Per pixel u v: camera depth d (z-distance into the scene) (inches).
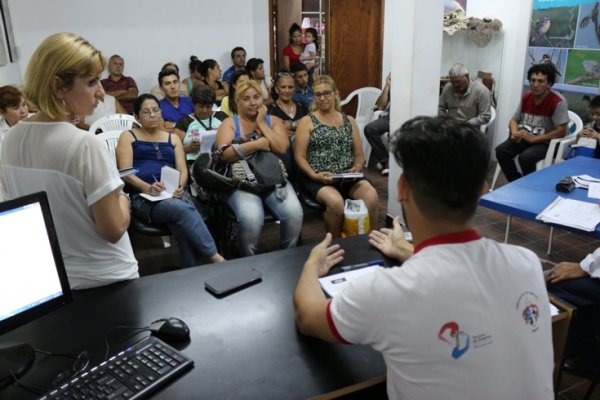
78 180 50.2
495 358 31.3
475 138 31.9
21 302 43.6
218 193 110.9
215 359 43.9
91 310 51.8
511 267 32.9
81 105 49.6
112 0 197.9
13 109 109.8
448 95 182.9
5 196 56.0
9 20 176.7
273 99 188.5
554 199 90.1
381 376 41.4
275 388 40.3
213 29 216.8
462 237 33.0
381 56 240.2
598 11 159.9
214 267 60.4
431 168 31.5
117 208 52.7
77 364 43.6
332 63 235.5
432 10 121.6
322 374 41.8
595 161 115.4
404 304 31.4
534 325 32.8
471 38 202.5
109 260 56.0
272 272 59.1
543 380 33.3
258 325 48.8
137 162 113.7
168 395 39.9
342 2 228.4
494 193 94.0
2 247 41.8
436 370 31.4
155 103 113.8
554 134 150.3
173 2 207.2
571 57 172.4
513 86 197.0
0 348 45.1
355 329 34.1
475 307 31.1
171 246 133.3
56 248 45.5
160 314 50.9
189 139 134.2
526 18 186.9
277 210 111.0
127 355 43.4
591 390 70.4
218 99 200.2
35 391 40.7
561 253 125.3
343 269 58.1
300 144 122.0
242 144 111.7
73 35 48.3
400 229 65.7
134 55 207.6
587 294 73.5
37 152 50.3
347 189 122.6
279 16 227.0
